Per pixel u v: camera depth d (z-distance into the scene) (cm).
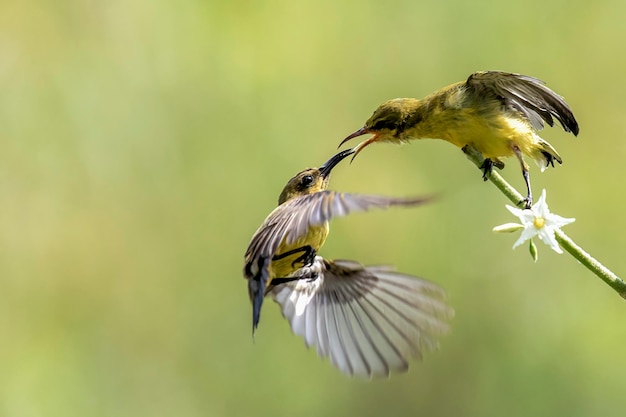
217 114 1411
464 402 1358
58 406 1353
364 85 1431
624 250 1388
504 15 1420
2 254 1383
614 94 1413
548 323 1362
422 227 1388
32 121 1407
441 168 1398
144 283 1388
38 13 1430
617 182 1403
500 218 1384
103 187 1401
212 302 1377
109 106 1411
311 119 1413
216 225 1386
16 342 1368
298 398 1358
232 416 1360
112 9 1434
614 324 1355
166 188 1396
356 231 1386
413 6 1437
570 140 1420
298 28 1445
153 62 1424
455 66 1421
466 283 1379
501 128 894
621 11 1413
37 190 1398
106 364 1376
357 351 739
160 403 1366
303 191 870
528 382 1348
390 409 1362
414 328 734
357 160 1409
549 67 1420
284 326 1367
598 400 1333
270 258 695
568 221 735
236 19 1445
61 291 1389
